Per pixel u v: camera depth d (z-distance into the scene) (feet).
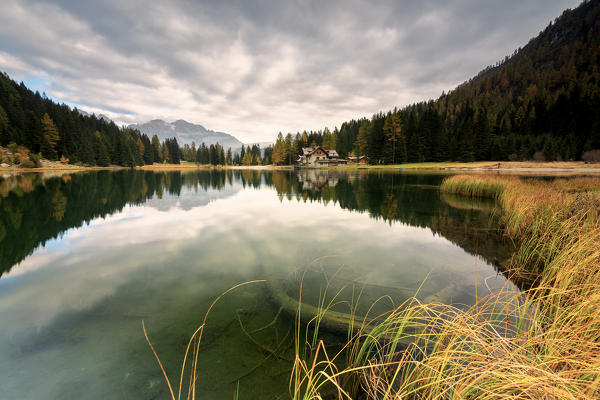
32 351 9.52
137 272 16.89
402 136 193.36
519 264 18.13
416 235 25.59
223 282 15.46
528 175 92.27
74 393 7.72
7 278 15.97
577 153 170.91
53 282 15.35
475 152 187.83
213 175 147.54
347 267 17.57
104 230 27.55
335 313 11.64
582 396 5.02
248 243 23.12
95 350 9.58
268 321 11.46
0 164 165.58
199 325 11.16
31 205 42.34
